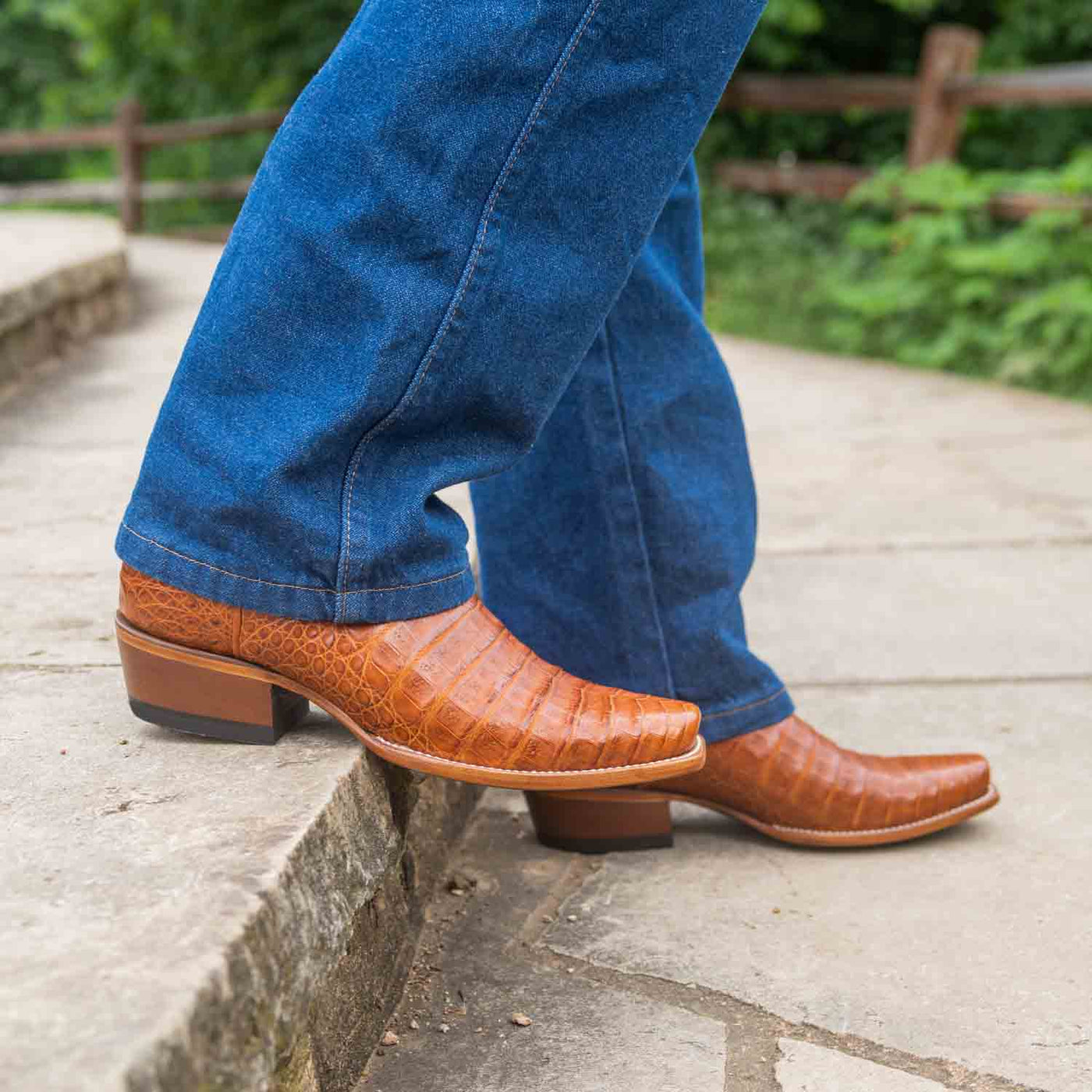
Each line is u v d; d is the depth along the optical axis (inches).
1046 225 208.8
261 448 39.9
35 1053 26.9
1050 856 55.3
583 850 56.8
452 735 43.0
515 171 39.3
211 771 41.9
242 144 447.2
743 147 345.4
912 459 133.5
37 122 616.1
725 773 54.8
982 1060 42.1
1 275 137.0
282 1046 33.9
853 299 223.6
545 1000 46.1
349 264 38.9
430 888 52.9
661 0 39.2
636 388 50.2
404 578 42.2
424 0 38.3
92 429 107.4
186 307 194.1
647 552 51.8
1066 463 131.1
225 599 41.4
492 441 43.0
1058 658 78.1
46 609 61.6
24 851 36.2
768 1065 42.1
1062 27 344.8
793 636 82.6
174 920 32.2
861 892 52.8
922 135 256.1
